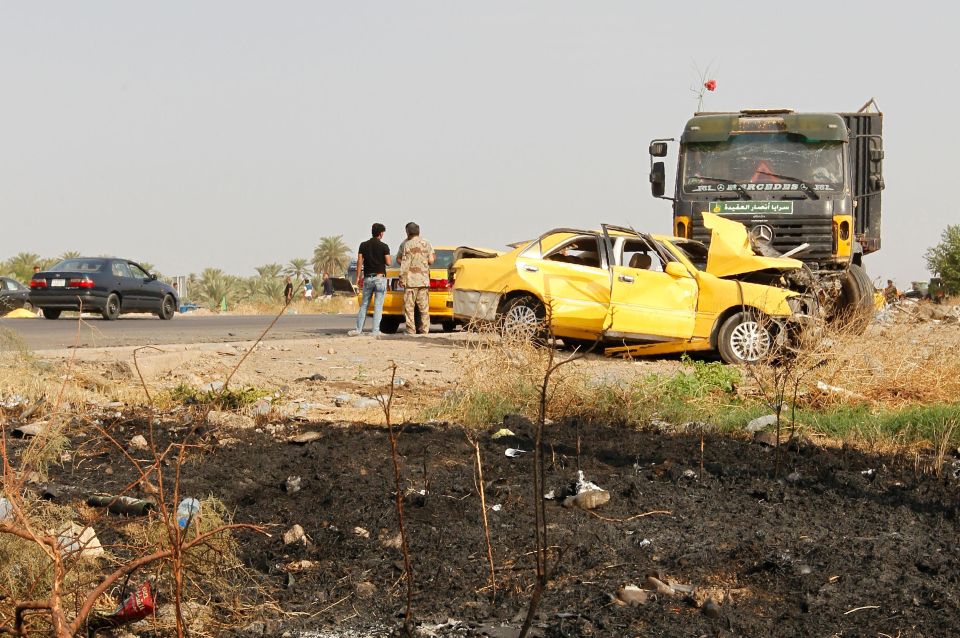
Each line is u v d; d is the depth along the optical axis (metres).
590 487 5.79
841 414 8.54
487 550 4.77
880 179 17.42
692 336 13.16
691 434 7.88
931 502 5.74
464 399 8.51
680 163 16.67
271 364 12.33
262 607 4.11
